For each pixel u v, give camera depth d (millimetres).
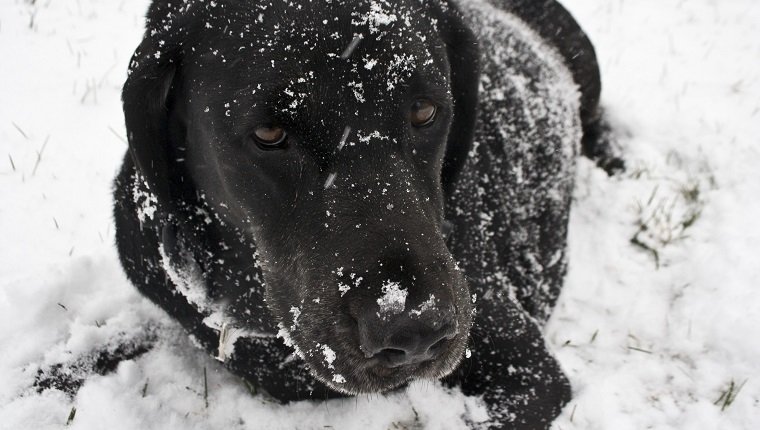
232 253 778
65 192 986
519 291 900
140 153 747
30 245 937
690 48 1278
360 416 821
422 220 699
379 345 673
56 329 867
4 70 1152
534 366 826
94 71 1167
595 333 896
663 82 1194
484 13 958
